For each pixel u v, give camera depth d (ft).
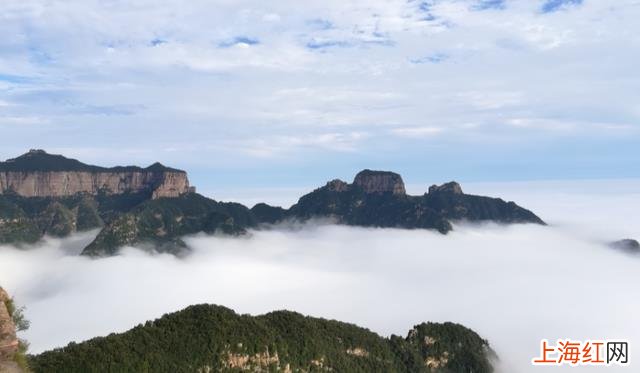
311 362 460.96
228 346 419.33
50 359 357.61
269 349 438.40
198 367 397.19
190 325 437.58
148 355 387.34
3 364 201.87
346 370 476.54
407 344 581.94
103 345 389.39
